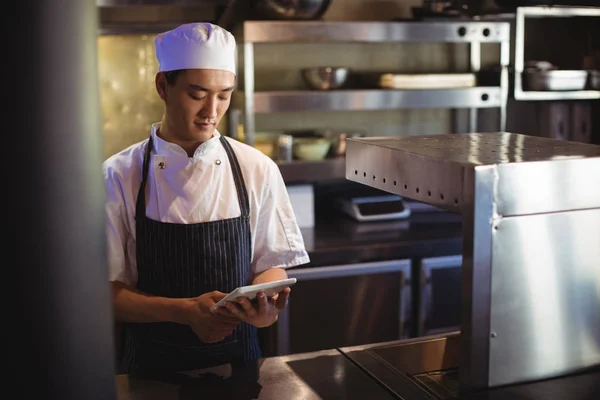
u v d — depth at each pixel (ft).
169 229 5.98
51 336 1.32
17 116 1.22
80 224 1.32
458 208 4.23
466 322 4.33
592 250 4.54
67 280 1.32
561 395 4.41
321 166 11.36
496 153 4.59
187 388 4.83
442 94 11.56
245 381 4.95
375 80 11.93
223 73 5.62
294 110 10.96
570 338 4.64
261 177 6.30
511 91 12.03
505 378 4.48
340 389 4.83
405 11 12.59
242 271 6.27
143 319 5.67
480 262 4.18
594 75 11.99
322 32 10.79
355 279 10.32
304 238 10.74
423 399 4.62
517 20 11.64
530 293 4.41
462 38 11.44
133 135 11.78
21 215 1.25
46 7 1.23
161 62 5.78
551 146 4.97
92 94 1.31
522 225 4.26
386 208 11.93
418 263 10.60
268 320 5.25
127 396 4.69
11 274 1.26
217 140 6.09
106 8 10.67
